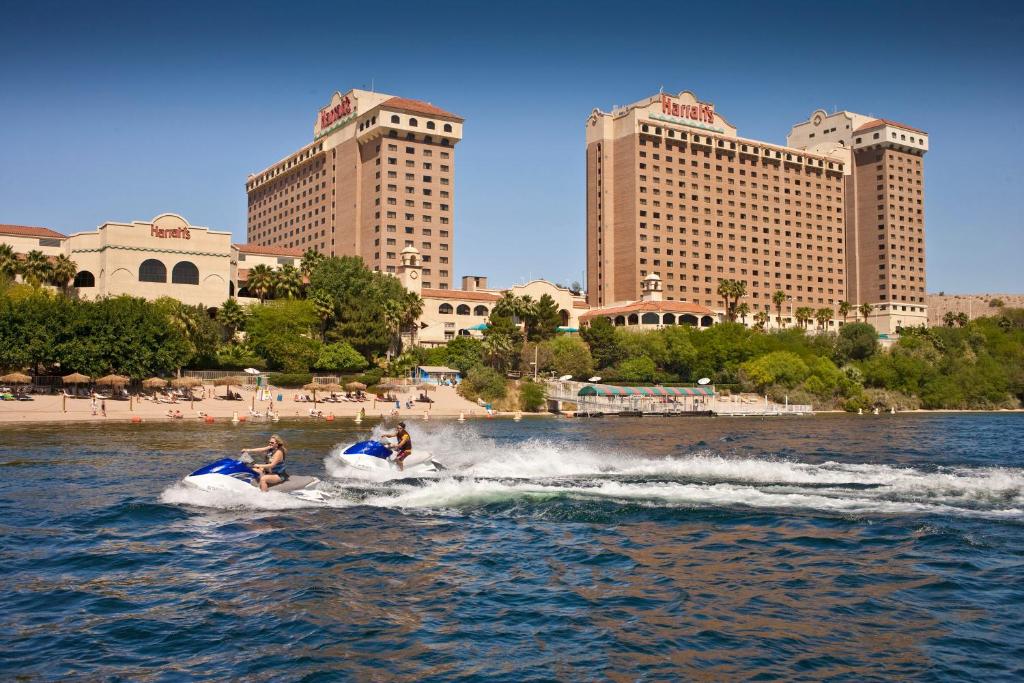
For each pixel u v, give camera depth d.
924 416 107.00
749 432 64.88
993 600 14.13
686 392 107.81
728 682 10.50
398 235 171.12
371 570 15.96
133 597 14.04
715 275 197.12
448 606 13.78
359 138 177.75
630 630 12.58
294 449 41.72
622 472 28.72
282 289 117.25
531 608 13.71
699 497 24.05
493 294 154.88
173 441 48.25
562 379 113.88
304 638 12.10
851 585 15.09
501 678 10.65
